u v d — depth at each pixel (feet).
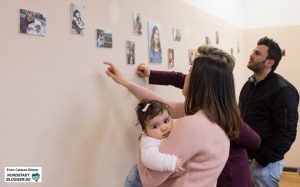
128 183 5.63
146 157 3.95
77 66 4.56
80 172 4.67
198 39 9.24
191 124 3.82
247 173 5.33
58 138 4.24
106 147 5.26
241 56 14.23
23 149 3.74
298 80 13.67
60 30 4.23
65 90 4.35
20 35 3.66
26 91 3.76
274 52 7.34
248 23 14.61
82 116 4.68
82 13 4.61
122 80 5.45
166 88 7.38
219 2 11.28
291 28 13.70
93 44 4.88
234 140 4.96
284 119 6.96
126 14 5.70
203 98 4.00
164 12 7.14
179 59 7.95
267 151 7.02
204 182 3.83
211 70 4.03
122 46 5.61
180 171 3.89
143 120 4.50
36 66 3.88
